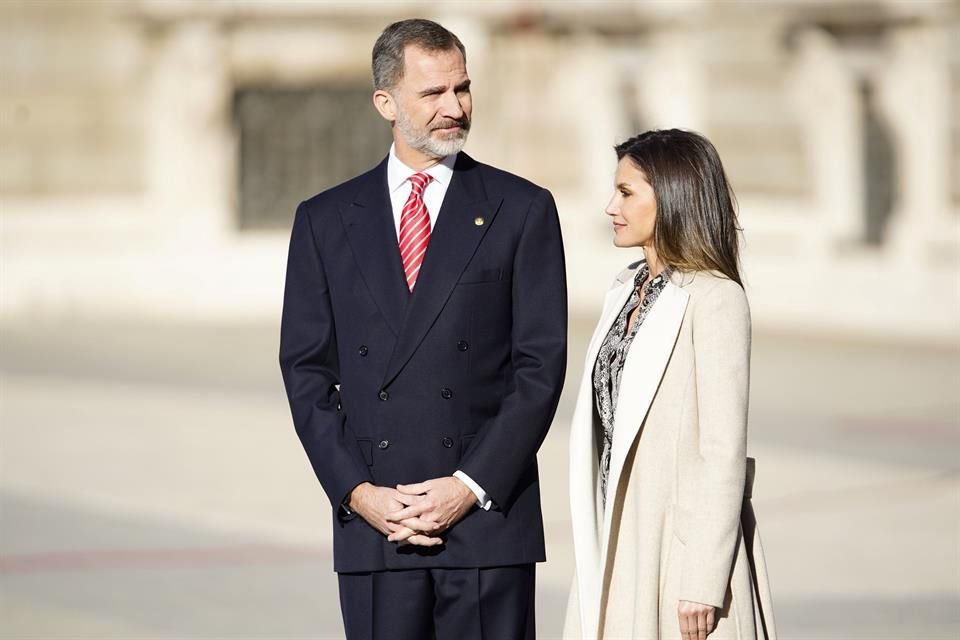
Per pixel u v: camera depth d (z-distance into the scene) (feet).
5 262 167.84
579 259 176.76
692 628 30.76
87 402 109.09
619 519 32.48
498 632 33.78
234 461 86.63
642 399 31.89
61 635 51.60
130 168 172.65
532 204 34.47
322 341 34.81
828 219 180.86
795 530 70.28
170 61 172.24
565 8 177.47
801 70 180.65
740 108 180.86
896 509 75.20
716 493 30.81
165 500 75.41
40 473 82.12
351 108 177.17
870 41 180.45
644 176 32.81
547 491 78.02
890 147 182.09
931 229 179.11
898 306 176.45
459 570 33.50
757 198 180.96
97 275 169.99
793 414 107.34
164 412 104.99
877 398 116.67
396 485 33.71
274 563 62.75
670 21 178.91
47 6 170.60
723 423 31.14
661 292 32.55
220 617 54.24
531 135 179.32
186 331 157.89
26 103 170.60
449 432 33.68
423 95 33.32
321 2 173.99
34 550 64.59
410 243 34.35
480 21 176.86
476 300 33.81
